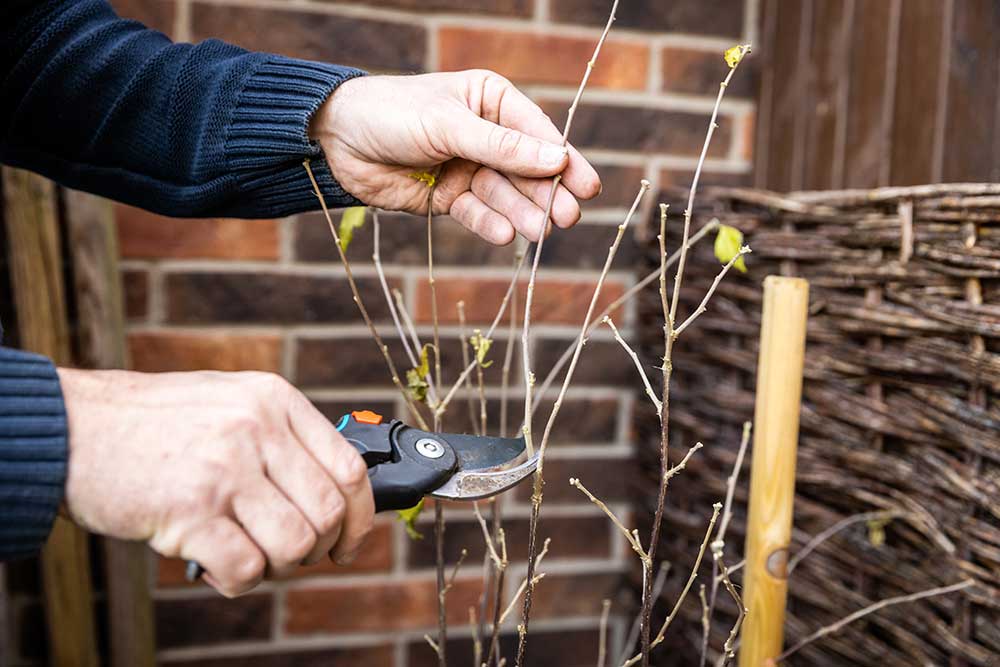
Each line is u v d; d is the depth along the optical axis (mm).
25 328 1222
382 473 802
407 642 1392
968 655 970
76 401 726
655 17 1375
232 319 1312
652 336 1342
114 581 1267
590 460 1407
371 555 1371
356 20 1301
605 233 1384
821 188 1305
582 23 1356
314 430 752
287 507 732
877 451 1060
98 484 708
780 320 938
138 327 1293
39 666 1309
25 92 953
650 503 1361
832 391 1086
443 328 1355
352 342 1339
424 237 1341
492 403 1369
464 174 935
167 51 968
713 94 1403
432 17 1320
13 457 683
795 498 1142
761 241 1135
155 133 957
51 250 1220
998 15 1073
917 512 1016
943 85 1134
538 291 1373
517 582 1405
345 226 996
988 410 959
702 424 1249
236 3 1271
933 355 993
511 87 908
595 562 1423
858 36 1248
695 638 1268
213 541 719
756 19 1410
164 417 726
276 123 926
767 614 958
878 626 1075
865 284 1049
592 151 1377
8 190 1204
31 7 947
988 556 953
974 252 947
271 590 1354
